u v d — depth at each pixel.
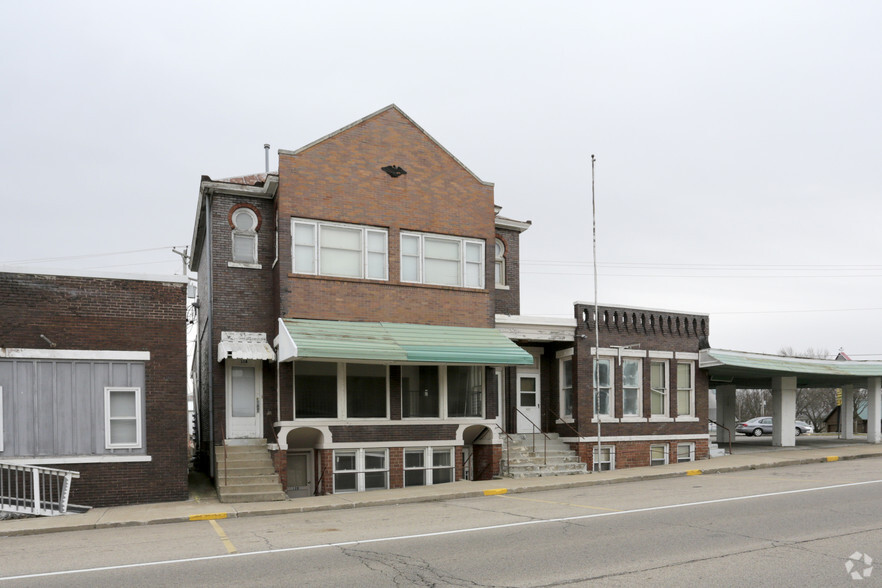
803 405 67.75
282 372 19.78
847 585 8.59
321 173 20.66
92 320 17.58
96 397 17.50
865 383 34.47
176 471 17.98
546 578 9.08
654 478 21.19
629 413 25.19
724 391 34.06
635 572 9.30
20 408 16.78
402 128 21.95
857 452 26.20
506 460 22.30
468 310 22.25
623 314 25.25
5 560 11.02
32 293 17.09
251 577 9.39
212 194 20.89
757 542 11.05
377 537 12.16
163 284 18.38
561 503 16.14
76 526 14.29
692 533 11.87
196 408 28.61
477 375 22.45
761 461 23.83
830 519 12.91
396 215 21.50
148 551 11.43
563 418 24.73
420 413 21.56
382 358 18.86
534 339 23.81
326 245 20.61
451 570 9.59
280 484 18.47
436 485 20.27
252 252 21.27
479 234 22.75
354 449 20.39
